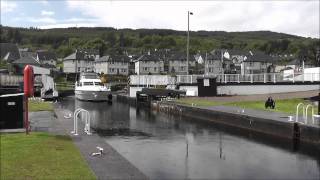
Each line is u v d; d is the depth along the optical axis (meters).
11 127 20.80
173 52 152.12
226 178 15.24
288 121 23.66
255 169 16.67
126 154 19.50
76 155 14.85
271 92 47.38
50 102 49.16
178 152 20.06
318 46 116.44
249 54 146.12
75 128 20.55
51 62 156.38
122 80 115.75
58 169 12.69
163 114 41.22
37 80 65.44
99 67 145.00
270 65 136.00
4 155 14.41
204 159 18.45
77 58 146.75
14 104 20.75
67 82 113.44
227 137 24.97
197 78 48.53
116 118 37.06
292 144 22.36
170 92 47.62
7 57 128.88
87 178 11.81
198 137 25.00
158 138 24.67
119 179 11.93
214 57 137.38
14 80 52.16
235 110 32.25
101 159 14.45
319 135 20.36
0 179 11.45
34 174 12.03
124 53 171.62
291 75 50.34
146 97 50.91
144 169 16.44
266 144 22.36
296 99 39.12
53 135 19.34
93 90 59.84
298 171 16.38
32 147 15.88
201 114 34.66
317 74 48.97
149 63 137.25
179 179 14.98
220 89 47.97
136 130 28.45
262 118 25.78
